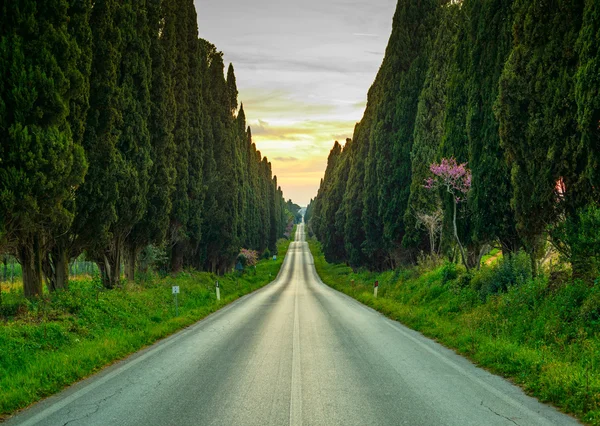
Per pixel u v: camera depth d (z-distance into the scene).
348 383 7.47
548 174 12.00
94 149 17.12
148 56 21.98
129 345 11.27
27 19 12.16
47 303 13.84
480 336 10.92
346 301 26.50
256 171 86.44
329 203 73.00
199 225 35.72
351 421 5.59
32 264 14.49
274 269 76.56
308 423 5.54
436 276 22.14
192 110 34.06
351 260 52.94
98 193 16.91
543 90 12.27
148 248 27.58
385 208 36.72
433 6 35.28
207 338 12.79
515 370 8.02
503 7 16.78
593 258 10.88
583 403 5.90
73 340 11.62
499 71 16.36
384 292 29.02
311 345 11.27
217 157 43.81
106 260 21.00
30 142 11.73
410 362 9.13
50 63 12.47
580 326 9.36
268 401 6.48
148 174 22.70
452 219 20.86
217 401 6.52
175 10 27.47
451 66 21.78
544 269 14.98
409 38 36.38
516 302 12.63
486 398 6.55
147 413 6.03
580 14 11.52
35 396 7.05
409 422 5.54
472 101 17.58
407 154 34.38
